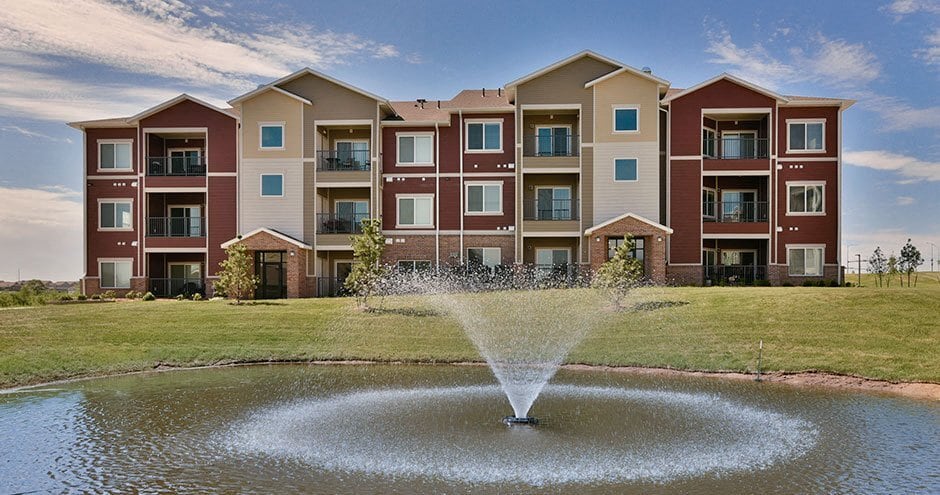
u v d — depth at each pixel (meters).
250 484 8.12
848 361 15.78
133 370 16.89
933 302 20.14
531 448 9.56
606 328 20.23
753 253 34.72
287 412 11.95
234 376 15.99
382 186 33.94
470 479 8.24
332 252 34.78
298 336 20.19
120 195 34.88
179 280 35.19
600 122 32.28
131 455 9.38
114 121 34.50
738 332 18.81
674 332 19.25
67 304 27.56
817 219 32.75
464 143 33.97
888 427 10.81
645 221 30.56
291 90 33.41
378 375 16.03
